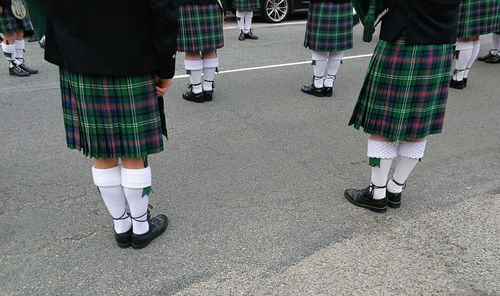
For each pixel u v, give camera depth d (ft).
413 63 8.14
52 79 18.90
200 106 16.12
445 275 7.74
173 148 12.60
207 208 9.65
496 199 10.11
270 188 10.52
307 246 8.46
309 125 14.52
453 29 8.23
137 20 6.60
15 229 8.84
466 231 8.94
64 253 8.19
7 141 12.87
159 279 7.59
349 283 7.54
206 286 7.45
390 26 8.16
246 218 9.31
